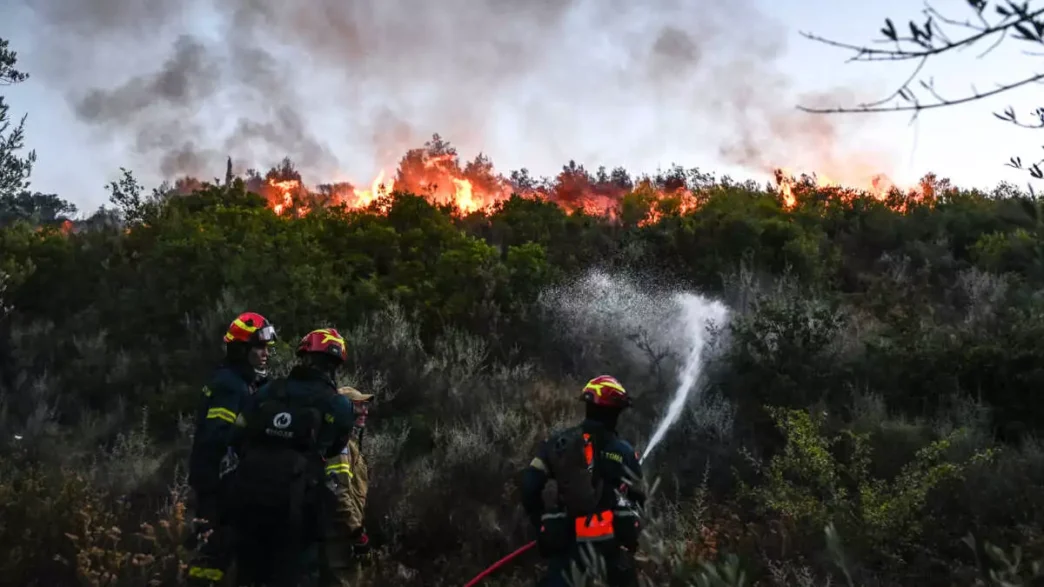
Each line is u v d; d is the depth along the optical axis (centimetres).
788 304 885
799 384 794
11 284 1055
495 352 973
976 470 634
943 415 750
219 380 507
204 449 495
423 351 938
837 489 636
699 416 771
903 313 916
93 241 1173
